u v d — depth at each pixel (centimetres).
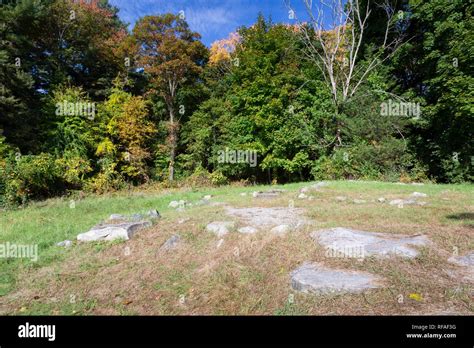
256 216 679
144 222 649
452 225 534
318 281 352
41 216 908
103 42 2325
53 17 1981
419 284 337
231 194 1220
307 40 2348
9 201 1188
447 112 1650
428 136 1942
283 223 599
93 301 389
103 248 550
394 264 384
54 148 1748
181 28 2250
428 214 620
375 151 1683
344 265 390
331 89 2061
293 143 1953
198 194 1323
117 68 2448
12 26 1677
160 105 2420
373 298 319
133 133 2064
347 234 489
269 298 355
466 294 314
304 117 1958
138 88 2584
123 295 400
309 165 2003
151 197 1327
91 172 1958
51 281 448
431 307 299
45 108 1794
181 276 435
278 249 470
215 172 2152
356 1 1964
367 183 1340
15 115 1578
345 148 1825
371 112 1766
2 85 1513
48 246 599
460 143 1692
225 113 2244
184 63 2206
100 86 2441
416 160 1828
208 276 423
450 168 1716
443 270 368
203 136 2203
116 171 1997
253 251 473
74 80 2278
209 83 2459
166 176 2228
